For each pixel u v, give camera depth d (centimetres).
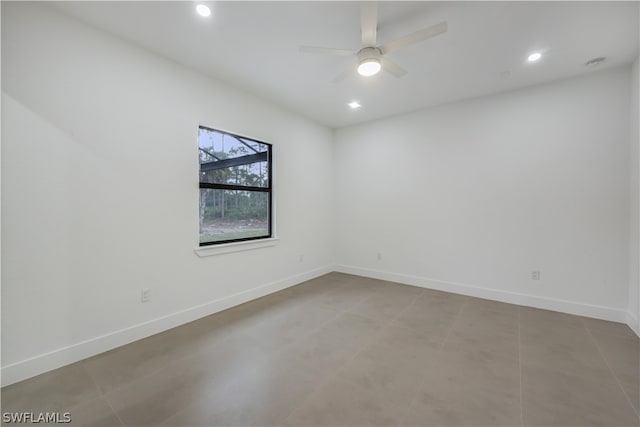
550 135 318
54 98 201
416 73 297
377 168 456
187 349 231
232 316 300
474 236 368
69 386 183
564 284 312
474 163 366
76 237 212
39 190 195
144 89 251
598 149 294
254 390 180
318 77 308
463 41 240
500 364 210
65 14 206
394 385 185
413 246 421
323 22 217
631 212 275
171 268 271
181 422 154
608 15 206
